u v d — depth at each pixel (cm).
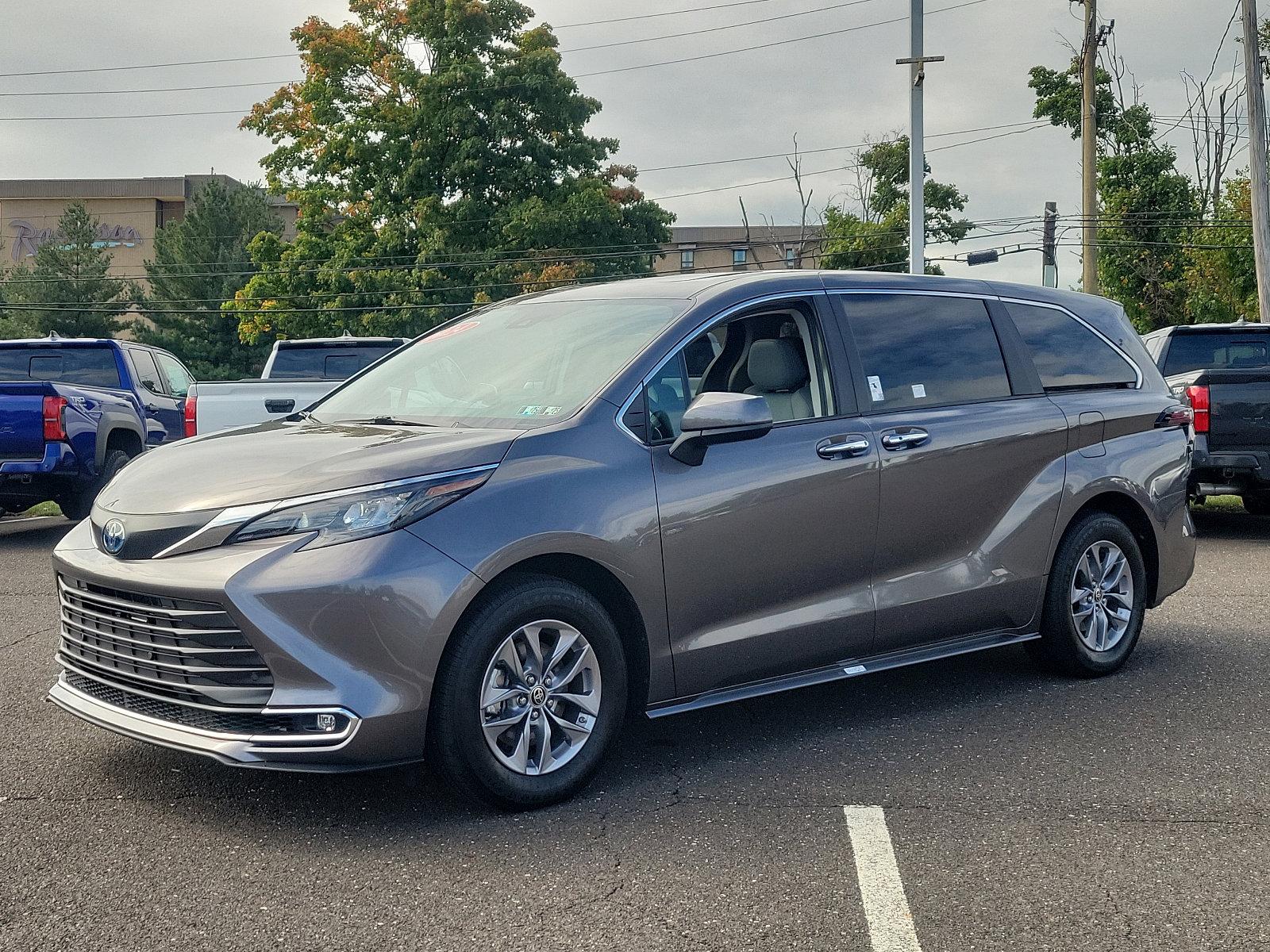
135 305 7206
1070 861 371
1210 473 1067
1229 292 3694
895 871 363
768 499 470
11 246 8656
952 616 538
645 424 450
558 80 4244
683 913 335
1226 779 448
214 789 435
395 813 412
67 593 439
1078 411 592
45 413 1048
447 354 531
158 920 330
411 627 386
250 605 377
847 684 595
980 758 473
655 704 453
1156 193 4281
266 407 1127
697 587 453
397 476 396
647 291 516
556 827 400
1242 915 334
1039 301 610
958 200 5184
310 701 378
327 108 4288
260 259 4516
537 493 414
